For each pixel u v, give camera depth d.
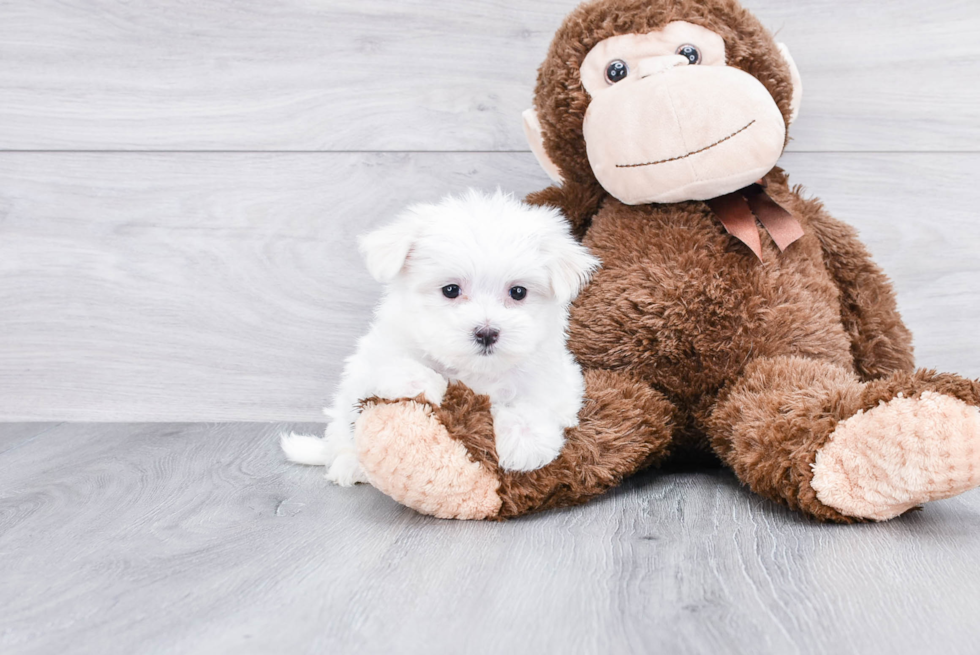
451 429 1.42
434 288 1.49
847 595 1.10
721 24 1.81
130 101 2.36
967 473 1.29
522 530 1.43
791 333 1.75
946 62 2.25
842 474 1.40
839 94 2.28
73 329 2.42
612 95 1.76
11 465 1.94
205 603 1.11
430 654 0.95
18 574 1.24
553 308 1.58
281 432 2.30
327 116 2.36
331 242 2.39
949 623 1.01
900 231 2.31
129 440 2.21
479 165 2.36
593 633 1.00
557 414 1.58
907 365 1.97
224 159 2.38
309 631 1.02
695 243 1.78
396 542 1.37
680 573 1.20
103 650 0.98
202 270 2.41
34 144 2.37
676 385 1.79
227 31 2.34
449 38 2.32
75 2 2.32
